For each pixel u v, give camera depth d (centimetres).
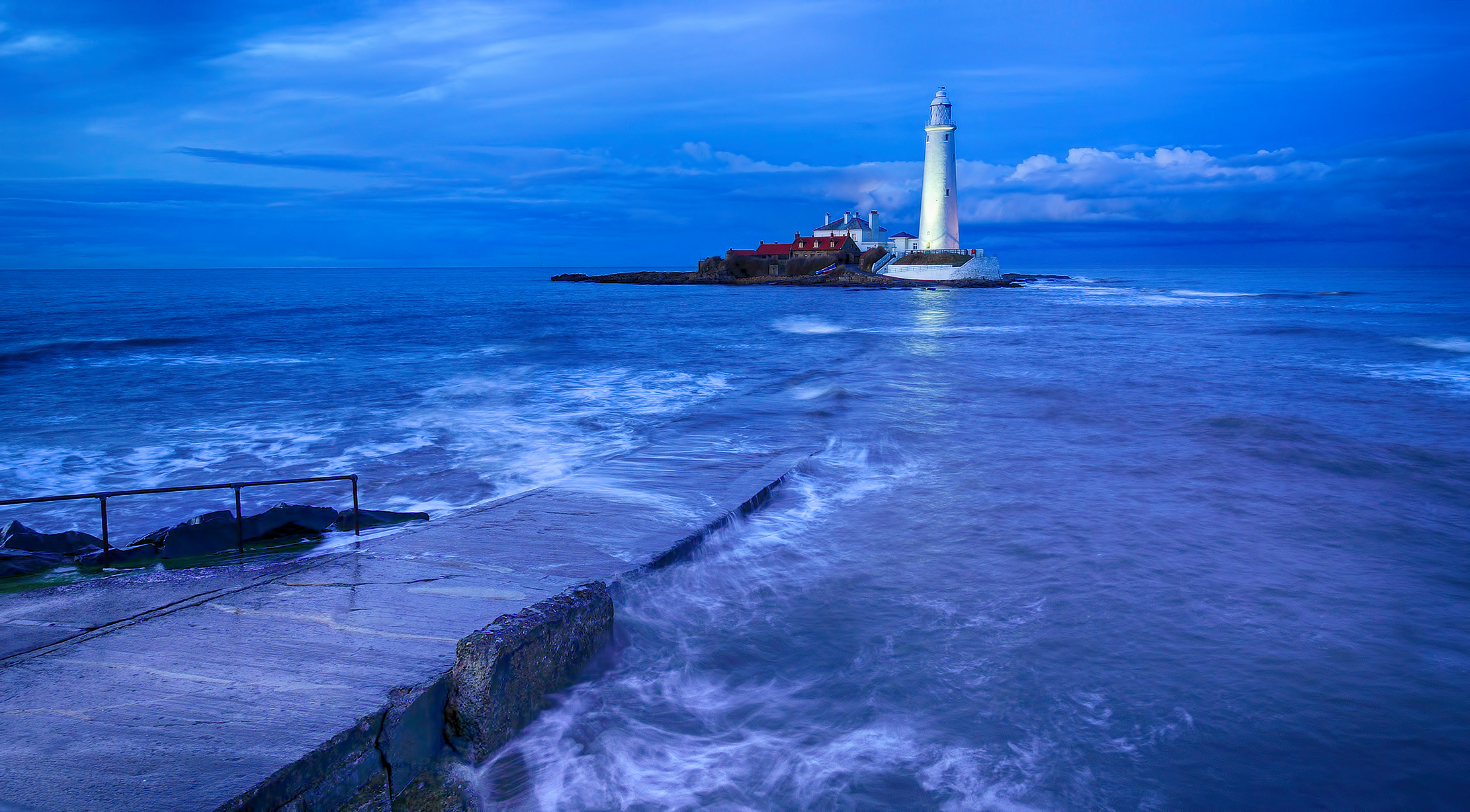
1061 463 1141
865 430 1365
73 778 310
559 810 381
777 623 587
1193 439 1316
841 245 11925
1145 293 9012
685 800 389
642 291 10781
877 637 564
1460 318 4666
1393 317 4806
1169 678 504
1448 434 1361
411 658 429
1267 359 2648
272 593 536
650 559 636
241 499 1016
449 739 404
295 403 1852
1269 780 402
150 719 358
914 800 387
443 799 382
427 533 703
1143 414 1554
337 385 2178
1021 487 1004
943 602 629
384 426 1528
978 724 451
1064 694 484
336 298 9238
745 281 11700
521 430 1473
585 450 1287
